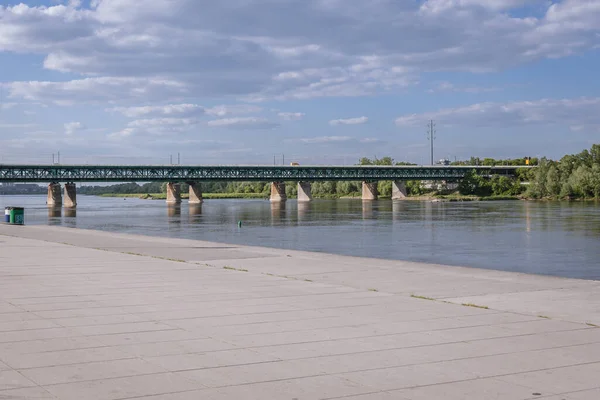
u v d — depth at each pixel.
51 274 27.70
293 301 20.39
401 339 14.96
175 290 22.83
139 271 29.02
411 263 33.31
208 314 18.09
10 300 20.53
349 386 11.31
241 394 10.84
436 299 20.98
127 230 95.94
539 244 68.50
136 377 11.82
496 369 12.41
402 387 11.26
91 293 22.06
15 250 40.59
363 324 16.69
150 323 16.80
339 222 113.75
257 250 42.16
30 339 14.88
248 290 22.84
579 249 62.91
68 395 10.70
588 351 13.80
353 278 26.62
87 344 14.41
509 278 26.81
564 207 173.50
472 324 16.69
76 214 162.12
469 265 49.59
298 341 14.76
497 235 81.31
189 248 43.69
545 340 14.84
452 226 99.81
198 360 13.05
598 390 11.06
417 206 198.38
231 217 137.75
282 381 11.62
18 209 81.00
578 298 21.22
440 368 12.48
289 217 134.50
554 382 11.54
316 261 33.97
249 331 15.82
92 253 38.75
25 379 11.63
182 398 10.62
